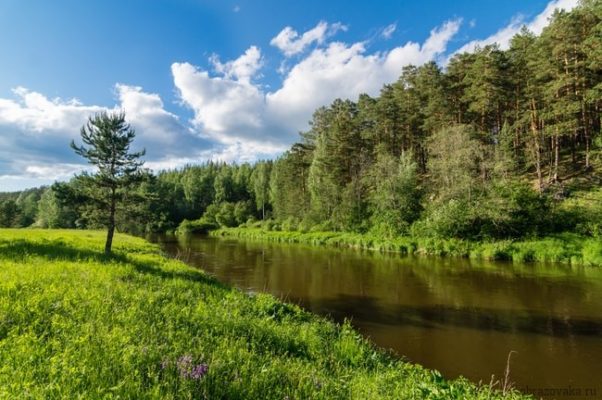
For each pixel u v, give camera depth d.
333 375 5.80
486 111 45.84
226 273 24.19
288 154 72.31
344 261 30.23
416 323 13.58
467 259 30.25
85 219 18.27
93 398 3.36
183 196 119.75
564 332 12.55
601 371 9.59
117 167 17.84
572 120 35.38
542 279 21.30
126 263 13.76
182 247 43.81
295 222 64.94
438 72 50.72
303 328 8.48
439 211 36.00
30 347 4.42
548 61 36.25
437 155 44.28
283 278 22.41
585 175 38.16
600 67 34.00
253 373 4.66
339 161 58.03
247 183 117.00
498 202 32.94
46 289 7.27
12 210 87.56
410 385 5.59
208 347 5.39
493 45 44.25
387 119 54.88
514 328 12.99
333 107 74.25
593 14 36.66
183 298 8.87
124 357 4.30
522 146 47.22
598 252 25.78
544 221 32.00
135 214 18.45
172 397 3.53
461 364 10.05
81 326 5.38
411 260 30.30
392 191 43.47
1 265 10.16
